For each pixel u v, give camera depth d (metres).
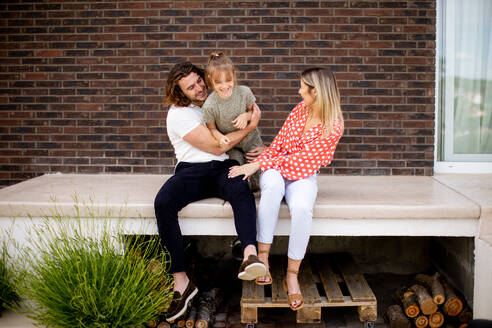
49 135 3.81
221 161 2.80
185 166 2.79
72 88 3.76
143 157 3.79
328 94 2.52
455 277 3.19
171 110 2.79
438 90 3.81
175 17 3.67
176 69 2.69
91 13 3.69
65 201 2.90
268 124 3.73
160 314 2.65
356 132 3.73
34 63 3.75
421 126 3.71
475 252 2.79
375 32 3.64
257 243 2.64
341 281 3.02
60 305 2.45
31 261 2.73
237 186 2.59
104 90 3.75
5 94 3.79
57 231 2.89
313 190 2.57
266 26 3.66
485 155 3.86
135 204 2.82
